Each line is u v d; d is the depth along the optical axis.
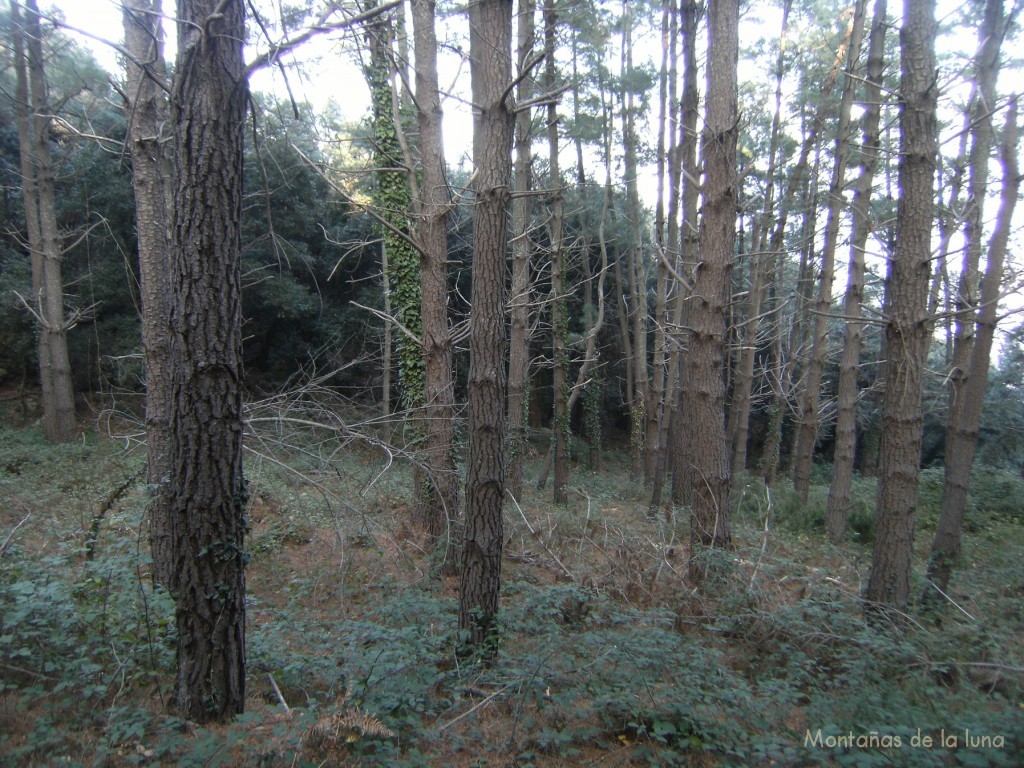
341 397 8.69
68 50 13.08
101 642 5.15
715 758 4.32
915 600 7.48
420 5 9.57
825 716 4.70
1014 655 6.05
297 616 7.14
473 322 5.98
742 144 18.64
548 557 10.03
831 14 15.77
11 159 20.02
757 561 8.66
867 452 28.67
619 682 5.14
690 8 13.55
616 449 32.22
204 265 4.02
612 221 21.42
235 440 4.23
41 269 17.48
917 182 6.78
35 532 8.14
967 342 10.72
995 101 9.09
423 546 9.58
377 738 4.14
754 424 33.69
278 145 13.26
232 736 3.90
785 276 26.00
